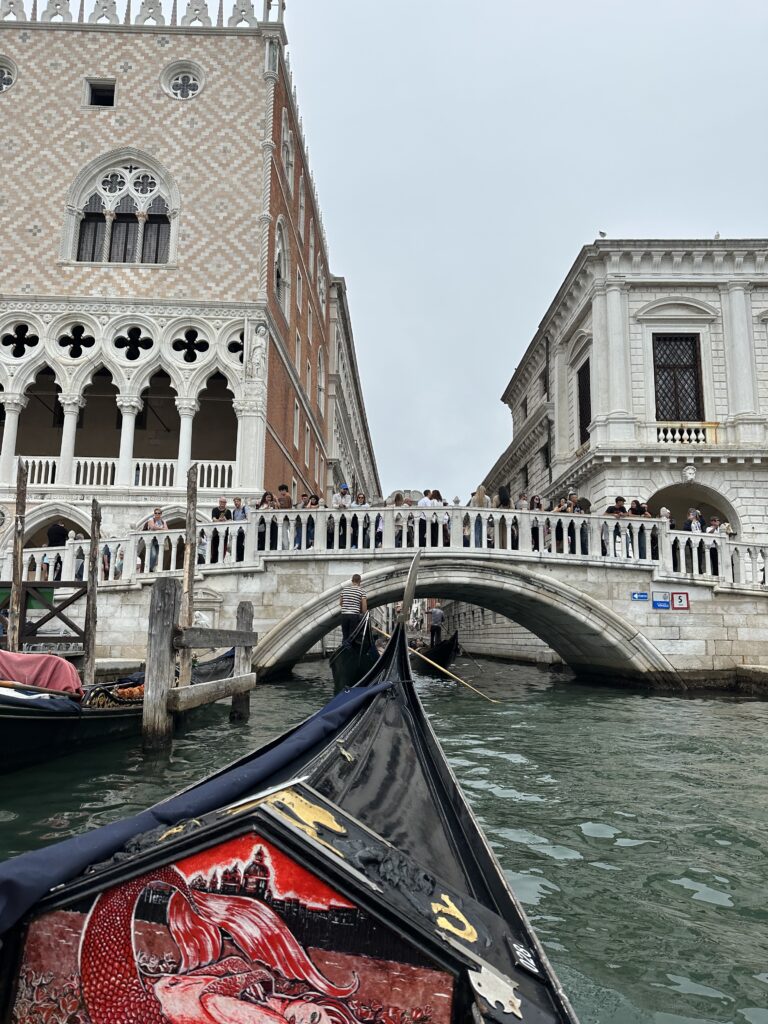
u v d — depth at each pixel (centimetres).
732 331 2144
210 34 2014
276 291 2091
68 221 1902
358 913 181
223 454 2253
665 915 393
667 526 1445
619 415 2103
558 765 757
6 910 183
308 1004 179
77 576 1350
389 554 1375
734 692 1410
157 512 1455
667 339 2206
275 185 2003
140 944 187
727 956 348
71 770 707
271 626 1354
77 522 1736
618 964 340
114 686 834
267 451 1911
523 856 482
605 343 2191
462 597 1686
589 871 456
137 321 1847
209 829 190
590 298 2258
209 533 1377
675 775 713
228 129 1966
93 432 2239
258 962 182
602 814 579
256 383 1830
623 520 1450
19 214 1894
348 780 321
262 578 1366
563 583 1410
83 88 1977
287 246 2239
